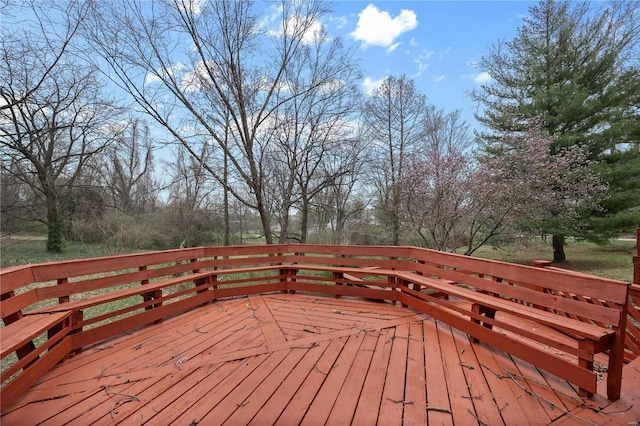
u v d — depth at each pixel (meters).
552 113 9.47
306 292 4.37
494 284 2.49
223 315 3.38
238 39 5.88
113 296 2.71
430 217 6.70
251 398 1.84
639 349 2.33
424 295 3.21
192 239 11.09
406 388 1.94
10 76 6.45
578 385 1.79
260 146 6.81
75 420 1.65
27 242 11.09
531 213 7.06
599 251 13.27
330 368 2.20
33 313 2.25
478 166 6.63
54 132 8.80
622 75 9.16
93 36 5.04
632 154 9.05
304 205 10.19
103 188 11.52
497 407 1.74
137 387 1.96
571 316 2.85
